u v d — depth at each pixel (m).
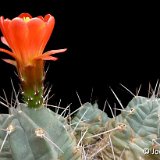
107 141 0.39
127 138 0.37
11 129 0.31
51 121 0.32
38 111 0.32
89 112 0.44
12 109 0.32
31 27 0.30
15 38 0.30
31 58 0.31
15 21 0.29
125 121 0.38
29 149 0.31
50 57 0.30
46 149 0.31
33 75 0.31
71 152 0.32
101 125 0.44
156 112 0.38
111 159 0.39
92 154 0.40
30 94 0.31
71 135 0.35
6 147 0.32
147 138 0.37
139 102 0.40
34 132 0.31
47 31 0.30
